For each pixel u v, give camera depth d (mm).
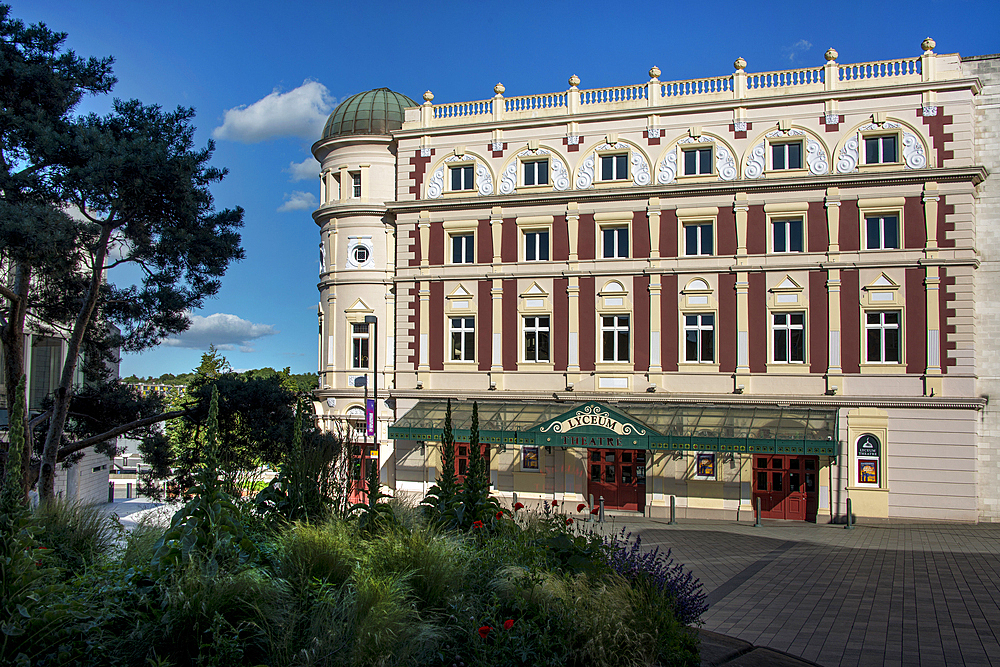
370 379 32562
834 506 26594
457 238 31906
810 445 24984
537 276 30469
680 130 29188
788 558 19141
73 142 18891
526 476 30062
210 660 7117
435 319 31656
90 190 18672
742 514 27344
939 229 26312
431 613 8852
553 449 29812
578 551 10891
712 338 28688
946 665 10320
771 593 14945
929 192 26344
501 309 30828
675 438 26172
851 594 14867
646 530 24172
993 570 17484
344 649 7680
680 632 9594
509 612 9258
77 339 21562
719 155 28719
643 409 28406
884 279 26828
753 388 27891
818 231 27516
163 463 25688
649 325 29141
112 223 20922
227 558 8367
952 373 25953
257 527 10109
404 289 32094
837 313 27172
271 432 22359
